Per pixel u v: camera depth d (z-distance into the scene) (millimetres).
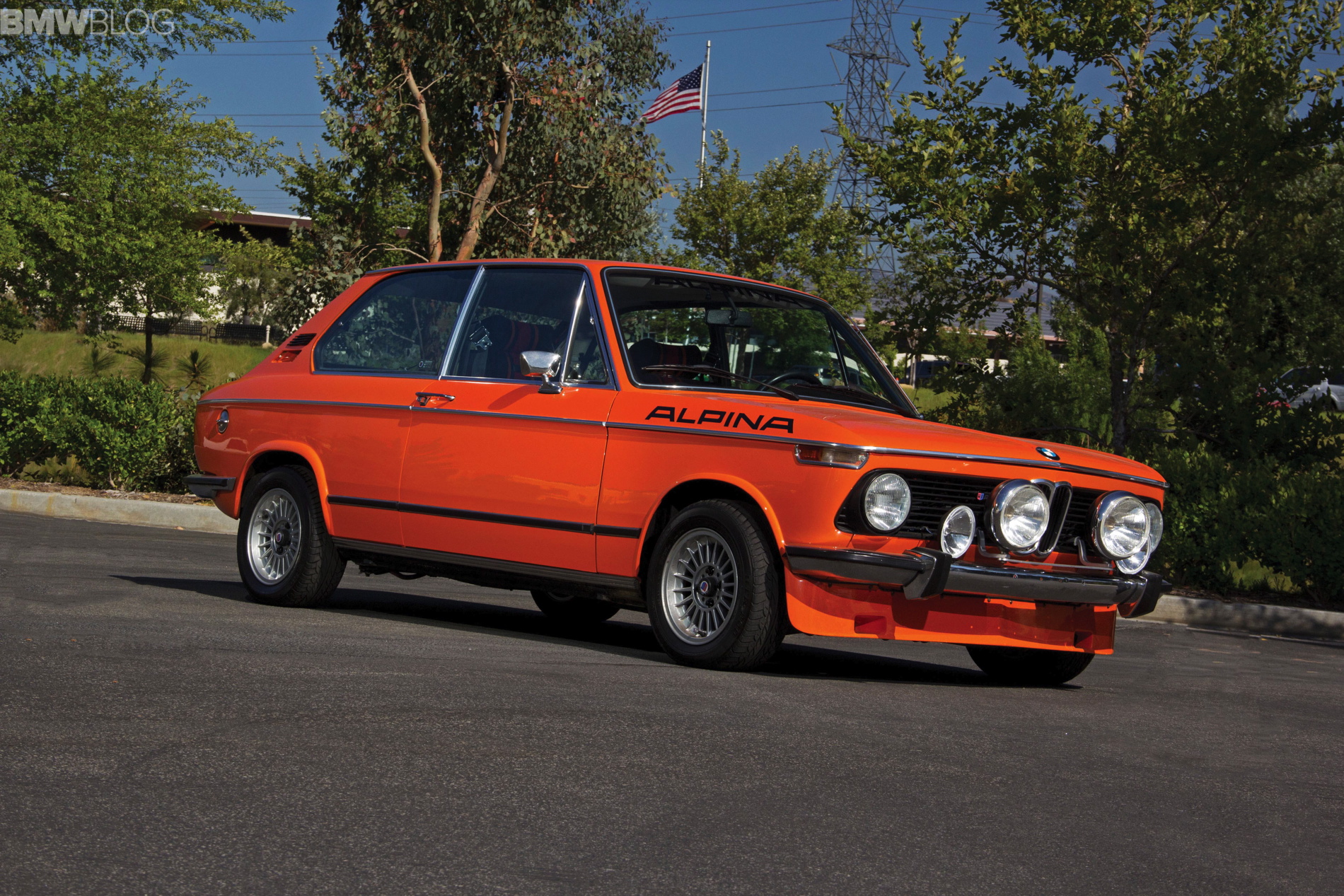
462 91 18422
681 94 30594
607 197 19453
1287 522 11875
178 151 26031
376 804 3408
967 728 4902
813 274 31094
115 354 34500
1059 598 5883
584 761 3945
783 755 4195
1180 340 13633
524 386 6527
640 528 6000
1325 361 13297
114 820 3182
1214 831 3711
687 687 5230
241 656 5340
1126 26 13352
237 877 2846
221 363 45219
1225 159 12586
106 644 5469
